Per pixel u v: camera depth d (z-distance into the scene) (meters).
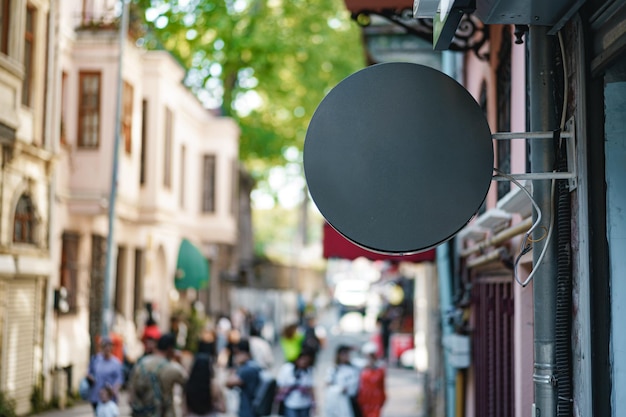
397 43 15.96
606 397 5.25
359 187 4.99
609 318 5.29
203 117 38.66
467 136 5.02
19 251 19.11
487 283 11.02
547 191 5.59
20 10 17.95
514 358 8.89
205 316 38.41
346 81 5.05
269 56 39.19
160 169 29.78
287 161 45.97
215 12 36.69
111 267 21.89
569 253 5.62
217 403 11.75
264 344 20.34
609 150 5.34
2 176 18.22
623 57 5.09
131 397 12.03
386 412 22.17
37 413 19.88
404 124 5.02
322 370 33.00
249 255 52.31
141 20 27.58
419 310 25.16
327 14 39.38
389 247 4.96
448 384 14.14
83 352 24.19
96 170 23.73
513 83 8.46
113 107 23.86
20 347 19.33
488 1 5.22
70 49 23.78
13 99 17.64
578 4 5.18
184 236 36.44
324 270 79.38
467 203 4.98
